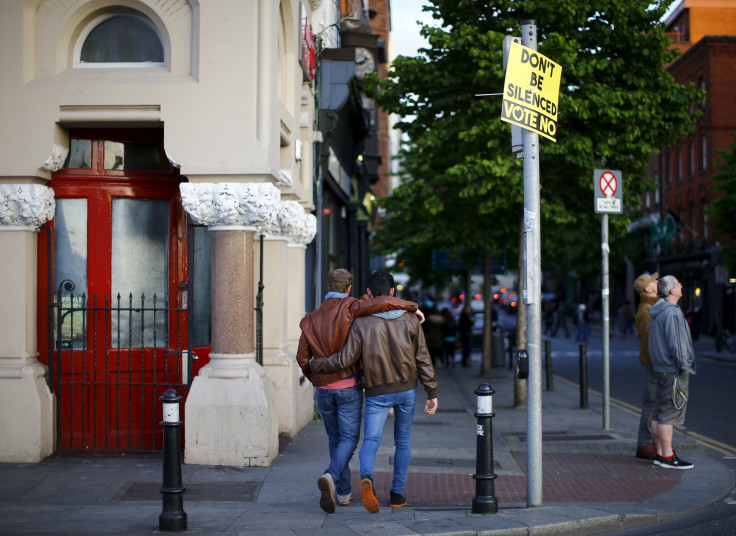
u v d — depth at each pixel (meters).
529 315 6.47
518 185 12.34
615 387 17.48
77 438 8.54
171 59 8.15
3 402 7.95
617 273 56.31
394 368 6.38
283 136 9.49
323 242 14.59
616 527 6.17
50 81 8.07
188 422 7.98
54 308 8.55
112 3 8.20
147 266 8.80
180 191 7.96
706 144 44.16
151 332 8.82
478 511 6.18
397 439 6.59
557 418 12.35
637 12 12.48
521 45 6.32
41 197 8.02
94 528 5.79
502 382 19.17
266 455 7.98
